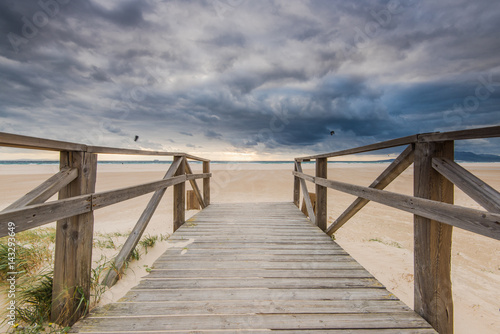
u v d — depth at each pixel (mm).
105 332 1538
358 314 1736
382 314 1735
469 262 3525
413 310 1778
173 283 2166
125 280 2193
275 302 1886
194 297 1943
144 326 1597
